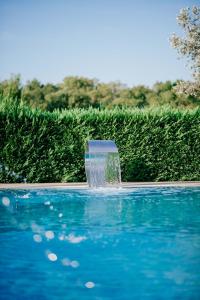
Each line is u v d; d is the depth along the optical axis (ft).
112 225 25.29
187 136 59.31
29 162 53.11
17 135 52.70
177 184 51.52
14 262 17.22
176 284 14.58
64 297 13.42
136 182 55.93
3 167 52.37
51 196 39.65
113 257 17.97
